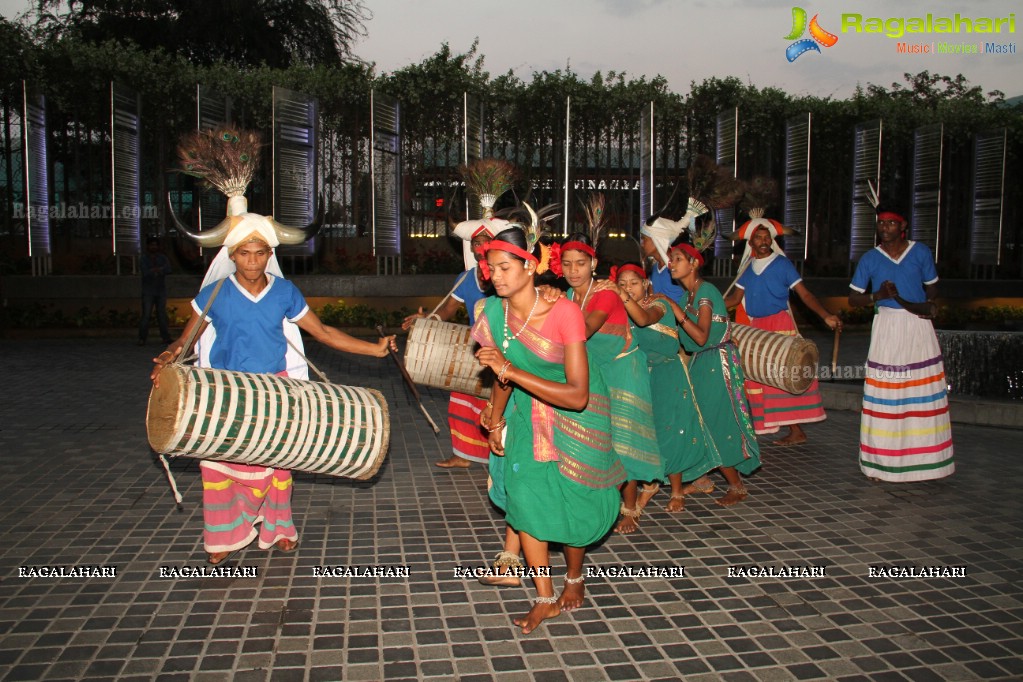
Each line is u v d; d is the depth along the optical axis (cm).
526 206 385
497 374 319
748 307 675
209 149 392
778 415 655
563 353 330
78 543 433
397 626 344
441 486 547
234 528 400
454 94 1513
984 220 1675
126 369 1028
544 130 1553
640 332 474
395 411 802
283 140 1359
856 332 1556
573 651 324
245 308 388
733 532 462
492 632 340
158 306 1273
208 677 301
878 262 556
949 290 1661
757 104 1602
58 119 1428
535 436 341
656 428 482
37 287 1360
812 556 425
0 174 1423
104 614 351
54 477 552
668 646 329
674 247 502
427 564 412
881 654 322
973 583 390
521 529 342
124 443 645
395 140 1458
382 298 1489
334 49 2348
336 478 562
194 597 369
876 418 554
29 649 320
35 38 1458
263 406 354
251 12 2178
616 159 1595
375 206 1450
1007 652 324
